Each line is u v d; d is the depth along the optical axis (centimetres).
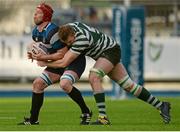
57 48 2645
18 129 2481
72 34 2588
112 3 7788
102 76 2655
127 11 5316
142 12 5338
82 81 6962
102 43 2634
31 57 2662
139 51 5356
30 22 7512
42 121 3072
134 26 5334
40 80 2702
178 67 6750
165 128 2536
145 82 6775
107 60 2638
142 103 4728
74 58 2602
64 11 7369
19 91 6481
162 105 2753
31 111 2741
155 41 6688
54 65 2639
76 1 7850
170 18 7762
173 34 7406
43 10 2645
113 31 5369
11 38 6712
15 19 7569
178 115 3469
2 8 7588
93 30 2633
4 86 6812
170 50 6725
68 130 2419
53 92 6488
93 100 5209
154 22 7812
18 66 6762
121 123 2880
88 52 2644
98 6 7769
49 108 4191
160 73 6738
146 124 2784
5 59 6738
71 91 2683
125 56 5322
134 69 5347
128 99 5372
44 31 2641
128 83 2723
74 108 4188
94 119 3244
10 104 4725
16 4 7594
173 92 6556
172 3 7694
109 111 3847
